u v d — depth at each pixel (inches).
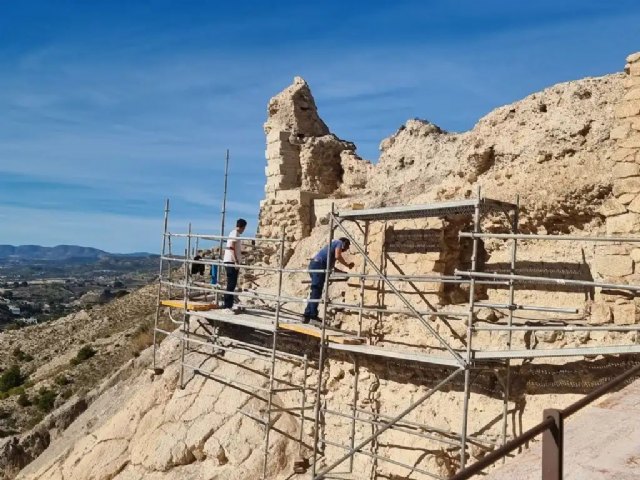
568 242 450.3
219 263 573.9
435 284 448.1
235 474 509.7
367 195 742.5
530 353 354.0
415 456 430.3
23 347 2063.2
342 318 506.3
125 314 1996.8
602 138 452.8
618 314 372.2
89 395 758.5
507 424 391.5
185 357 641.6
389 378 462.9
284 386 543.8
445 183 593.3
